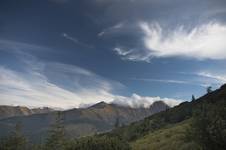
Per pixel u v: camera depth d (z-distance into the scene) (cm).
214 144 3434
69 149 4406
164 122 15300
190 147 4525
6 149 5688
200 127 3559
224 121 3450
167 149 6088
